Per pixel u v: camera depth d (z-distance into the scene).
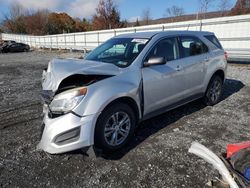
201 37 5.05
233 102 5.60
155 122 4.46
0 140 3.88
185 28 15.30
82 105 2.96
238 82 7.63
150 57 3.82
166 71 3.99
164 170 2.96
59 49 34.84
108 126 3.28
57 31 65.75
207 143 3.60
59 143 2.97
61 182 2.79
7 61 18.72
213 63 5.13
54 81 3.09
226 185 2.53
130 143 3.67
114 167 3.05
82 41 28.59
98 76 3.22
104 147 3.25
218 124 4.31
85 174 2.93
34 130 4.27
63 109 2.97
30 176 2.90
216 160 2.46
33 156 3.35
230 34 13.04
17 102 6.09
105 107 3.15
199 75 4.79
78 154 3.36
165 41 4.19
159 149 3.46
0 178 2.87
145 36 4.18
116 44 4.29
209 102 5.30
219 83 5.50
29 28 74.06
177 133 3.98
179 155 3.29
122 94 3.27
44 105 3.30
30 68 13.62
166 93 4.08
